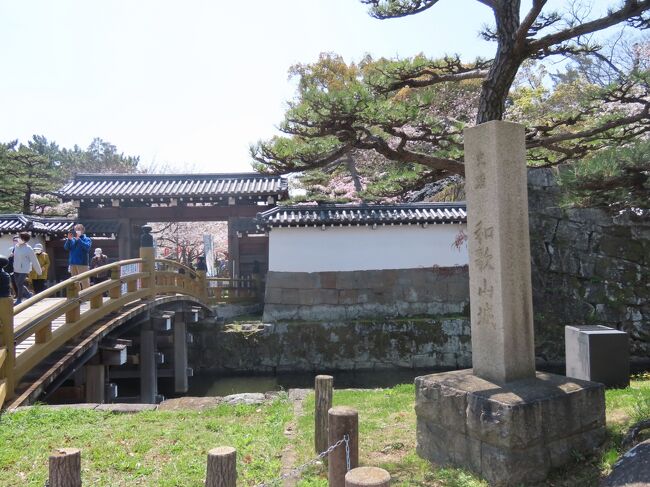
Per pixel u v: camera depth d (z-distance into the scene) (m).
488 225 4.67
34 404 6.85
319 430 5.09
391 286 18.39
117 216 21.94
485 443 4.18
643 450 3.78
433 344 16.84
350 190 23.47
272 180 22.77
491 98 6.37
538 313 17.86
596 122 7.79
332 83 25.20
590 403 4.45
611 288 17.62
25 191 26.38
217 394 15.01
